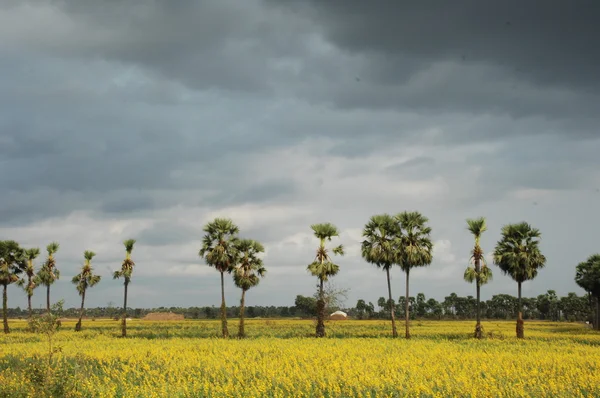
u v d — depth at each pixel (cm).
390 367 3100
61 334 6994
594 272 9931
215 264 6619
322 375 2748
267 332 7444
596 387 2506
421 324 10606
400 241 6284
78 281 8375
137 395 2439
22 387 2366
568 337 6341
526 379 2761
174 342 5259
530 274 6159
